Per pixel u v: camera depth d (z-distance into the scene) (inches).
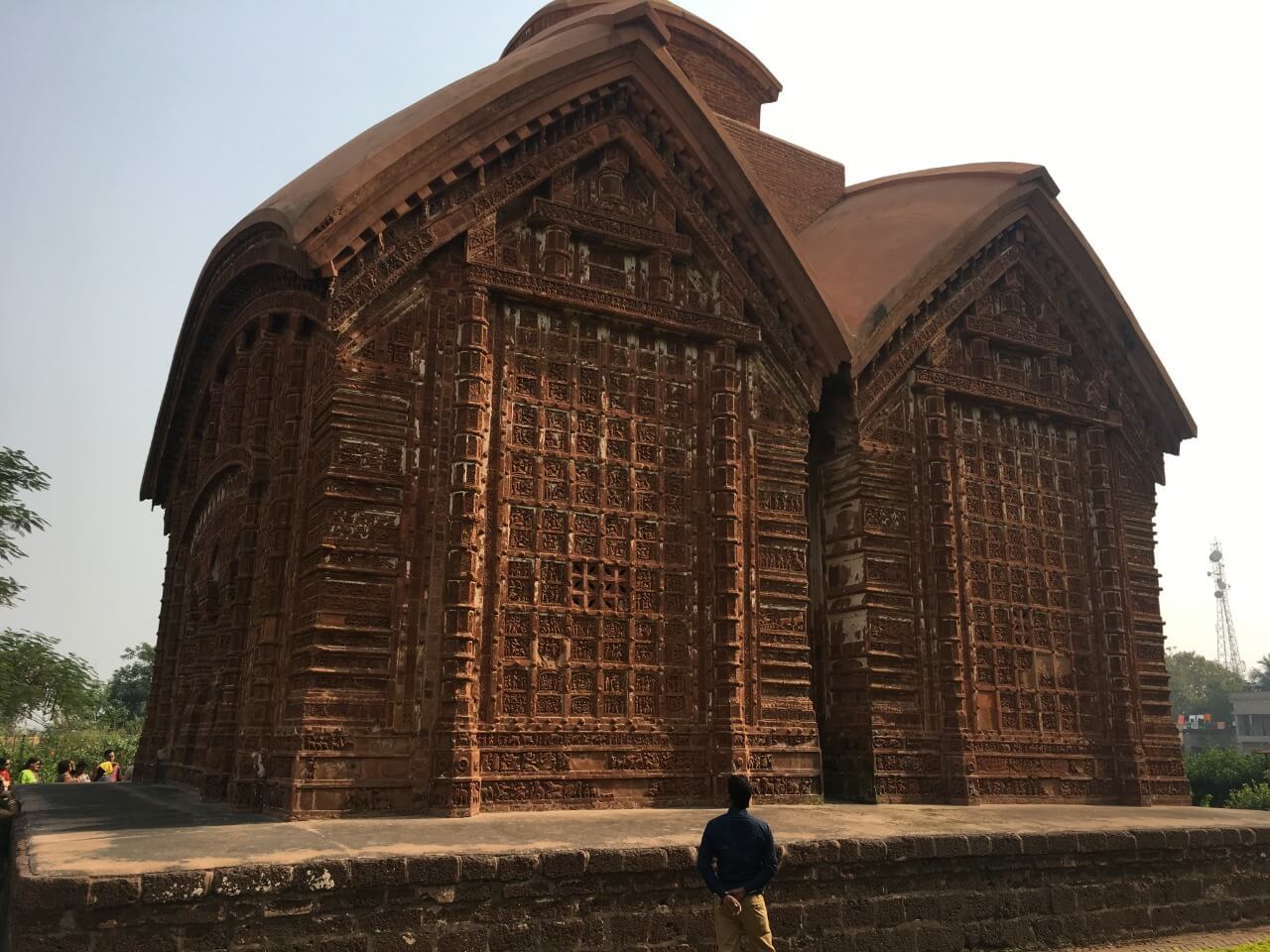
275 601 398.6
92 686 905.5
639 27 468.4
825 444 535.8
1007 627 539.2
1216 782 1035.3
